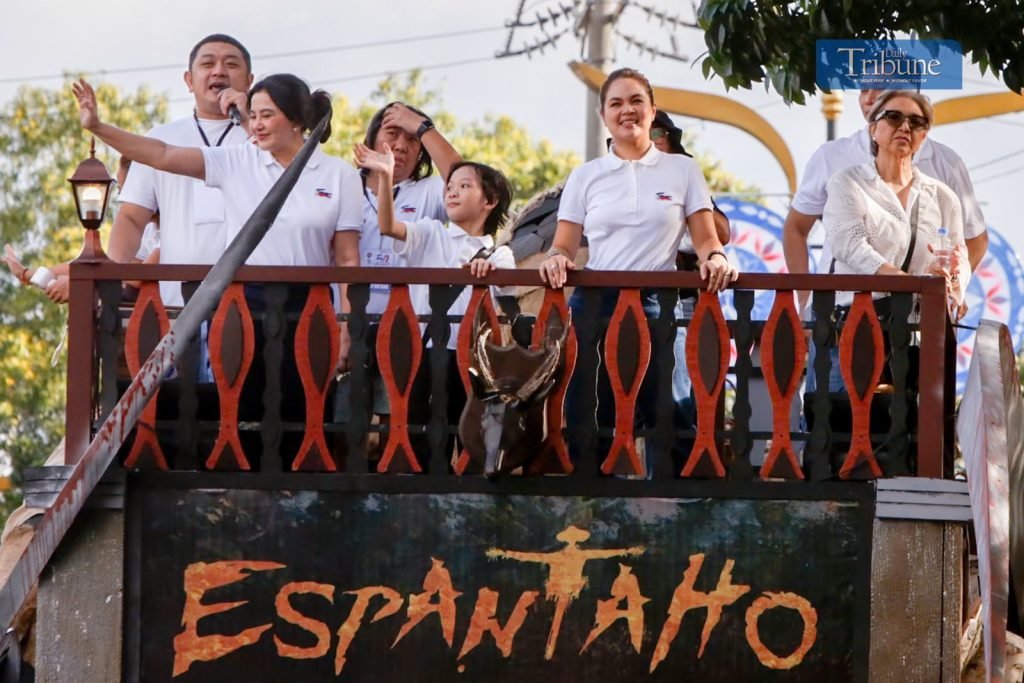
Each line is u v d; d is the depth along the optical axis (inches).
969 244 731.4
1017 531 606.5
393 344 590.6
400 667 585.6
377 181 675.4
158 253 686.5
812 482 587.5
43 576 585.3
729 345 591.2
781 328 590.9
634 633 584.4
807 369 706.8
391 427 589.3
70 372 589.9
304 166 595.8
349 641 585.9
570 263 589.3
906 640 581.6
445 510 587.8
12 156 2018.9
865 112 729.6
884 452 588.4
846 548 585.3
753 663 583.5
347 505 588.7
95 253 592.4
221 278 569.0
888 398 604.1
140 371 562.9
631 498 586.9
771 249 1001.5
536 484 585.9
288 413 607.5
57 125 2026.3
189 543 587.5
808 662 583.2
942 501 580.7
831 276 588.1
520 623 585.0
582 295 612.4
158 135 692.7
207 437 604.1
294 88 625.9
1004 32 711.1
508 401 562.3
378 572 586.9
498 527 587.2
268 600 587.5
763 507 586.9
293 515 588.1
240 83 701.3
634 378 589.0
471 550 586.9
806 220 725.9
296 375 605.3
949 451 613.6
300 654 585.6
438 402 590.9
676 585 585.0
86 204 590.9
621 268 626.5
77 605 584.7
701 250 628.1
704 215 632.4
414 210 715.4
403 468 589.0
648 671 583.8
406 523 588.1
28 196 1994.3
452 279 587.8
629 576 585.3
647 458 642.8
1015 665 654.5
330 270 588.7
